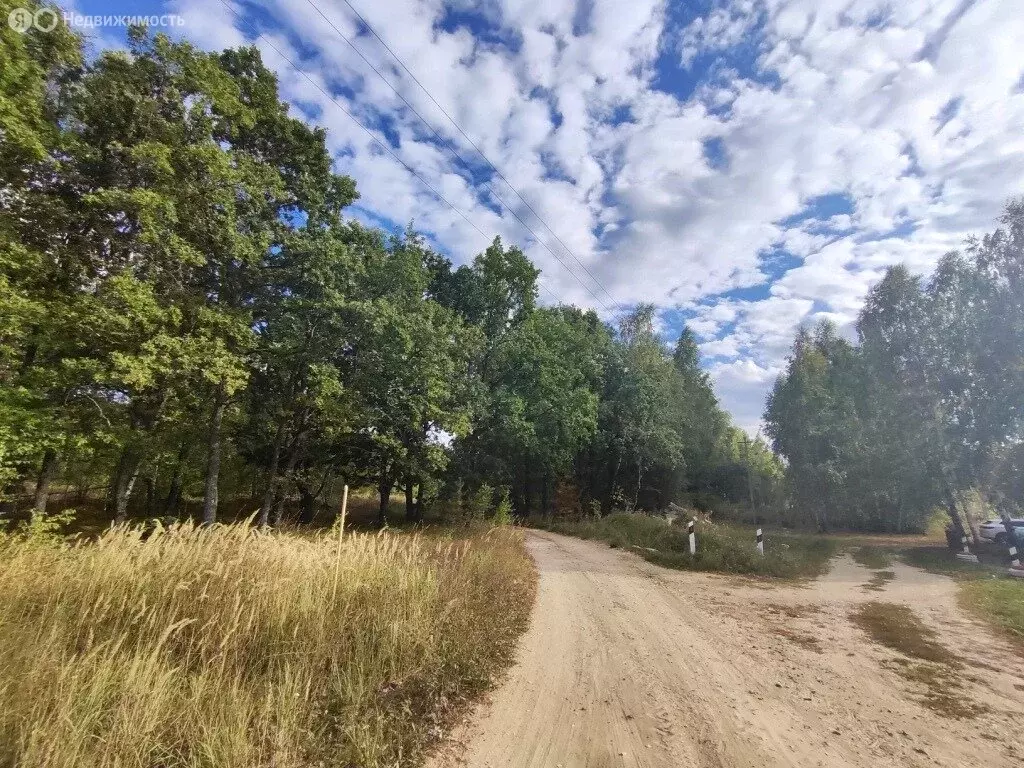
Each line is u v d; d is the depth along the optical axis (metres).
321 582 5.42
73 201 12.57
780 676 5.72
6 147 10.45
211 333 13.02
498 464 30.09
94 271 12.37
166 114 13.35
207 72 13.23
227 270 14.76
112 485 19.36
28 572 4.80
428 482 23.84
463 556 9.12
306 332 16.62
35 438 10.23
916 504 26.55
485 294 28.59
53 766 2.71
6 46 9.80
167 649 4.06
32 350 11.96
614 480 37.69
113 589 4.55
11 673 3.27
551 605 8.85
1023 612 9.26
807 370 38.41
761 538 16.16
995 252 20.48
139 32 13.02
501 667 5.55
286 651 4.43
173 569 4.81
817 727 4.43
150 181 12.77
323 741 3.55
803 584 12.59
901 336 22.98
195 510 23.66
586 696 4.94
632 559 15.91
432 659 4.92
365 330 17.42
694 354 53.25
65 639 3.96
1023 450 19.42
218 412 15.35
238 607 4.52
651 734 4.20
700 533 17.73
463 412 22.58
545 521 32.78
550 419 29.33
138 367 10.84
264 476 22.33
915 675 5.89
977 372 20.50
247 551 5.39
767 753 3.94
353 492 28.81
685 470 44.12
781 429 38.50
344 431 19.12
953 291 21.88
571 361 32.97
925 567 16.61
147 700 3.30
